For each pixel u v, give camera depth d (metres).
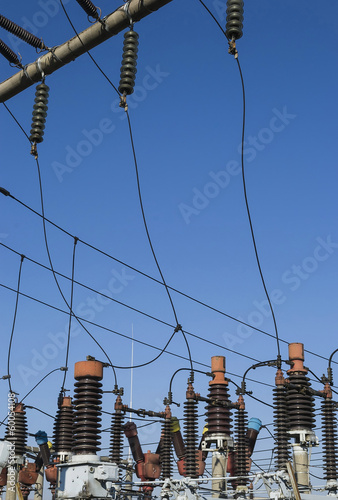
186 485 15.26
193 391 18.67
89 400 11.44
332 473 18.00
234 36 8.55
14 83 9.88
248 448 21.47
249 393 19.25
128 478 22.95
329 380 18.59
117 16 8.72
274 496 13.84
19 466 20.47
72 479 10.76
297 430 16.17
